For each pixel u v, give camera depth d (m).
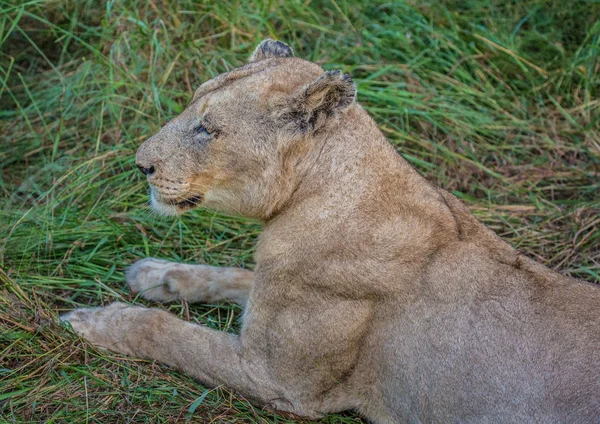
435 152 9.30
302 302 6.15
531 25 11.02
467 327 5.88
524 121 9.78
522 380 5.70
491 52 10.46
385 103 9.71
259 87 6.15
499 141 9.72
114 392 6.12
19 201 8.36
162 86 9.29
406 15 10.54
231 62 9.68
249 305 6.38
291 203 6.24
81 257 7.61
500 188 9.15
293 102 6.07
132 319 6.57
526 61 10.23
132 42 9.57
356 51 10.11
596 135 9.78
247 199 6.29
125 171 8.67
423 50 10.27
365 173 6.15
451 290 5.98
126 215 8.12
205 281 7.32
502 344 5.79
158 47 9.27
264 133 6.13
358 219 6.11
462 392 5.84
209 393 6.32
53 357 6.27
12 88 9.56
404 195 6.23
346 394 6.29
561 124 9.92
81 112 9.26
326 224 6.12
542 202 8.96
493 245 6.22
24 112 9.05
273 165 6.16
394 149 6.42
